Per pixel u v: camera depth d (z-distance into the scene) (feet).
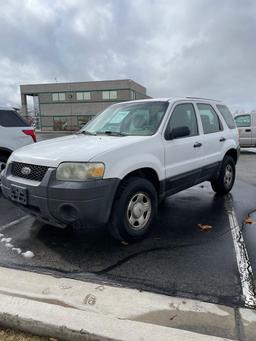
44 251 12.60
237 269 11.08
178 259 11.86
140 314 8.56
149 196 13.58
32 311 8.10
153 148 13.78
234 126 22.16
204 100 18.90
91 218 11.39
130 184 12.64
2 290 9.60
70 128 150.41
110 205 11.78
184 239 13.74
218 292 9.64
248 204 19.25
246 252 12.42
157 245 13.14
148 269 11.12
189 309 8.79
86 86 160.56
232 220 16.21
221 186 20.62
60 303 9.00
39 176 12.11
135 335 7.34
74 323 7.68
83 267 11.28
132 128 15.25
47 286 9.95
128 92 155.74
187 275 10.68
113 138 13.96
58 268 11.21
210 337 7.30
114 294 9.51
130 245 13.14
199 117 17.75
